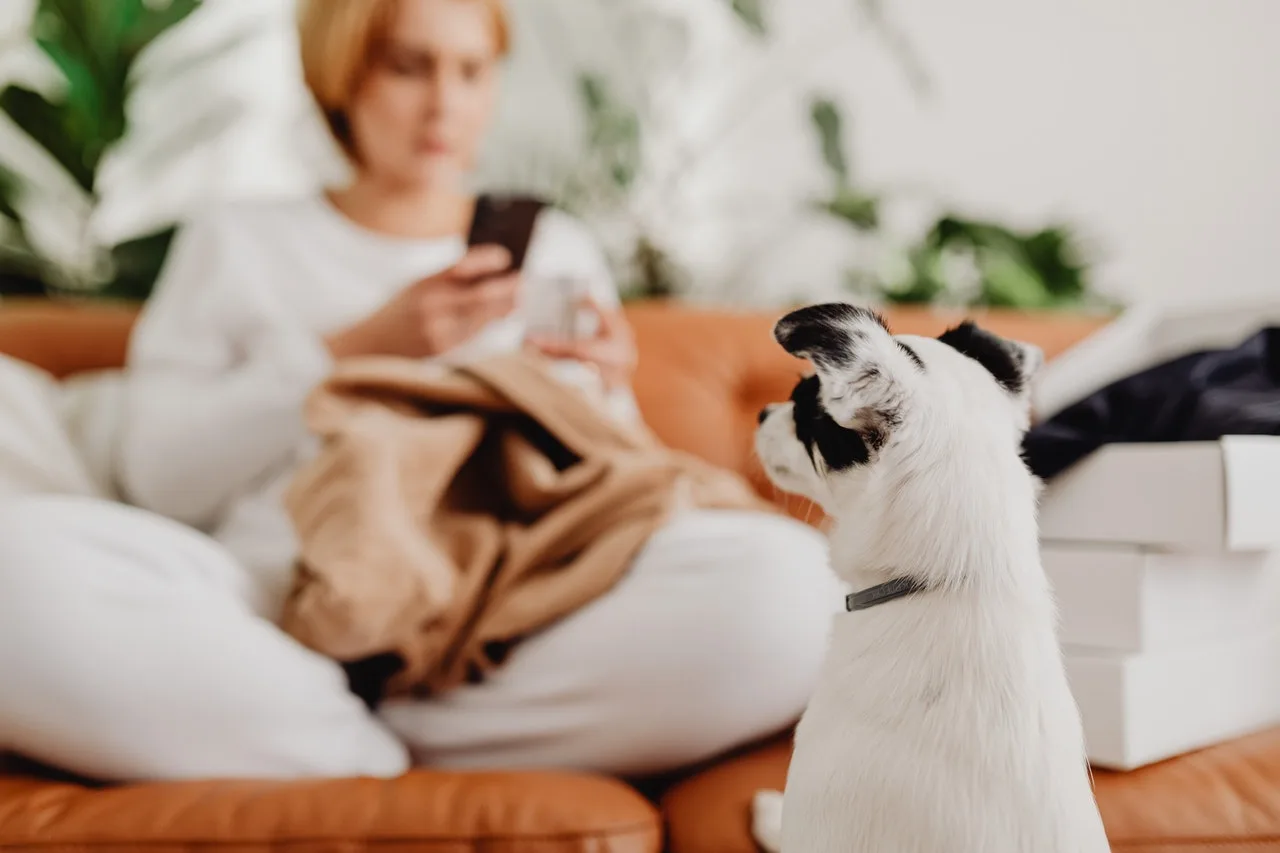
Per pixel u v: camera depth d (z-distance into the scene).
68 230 2.13
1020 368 0.76
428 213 1.52
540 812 0.81
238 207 1.48
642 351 1.66
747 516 1.10
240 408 1.24
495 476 1.19
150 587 0.91
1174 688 0.93
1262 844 0.78
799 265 2.34
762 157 2.37
